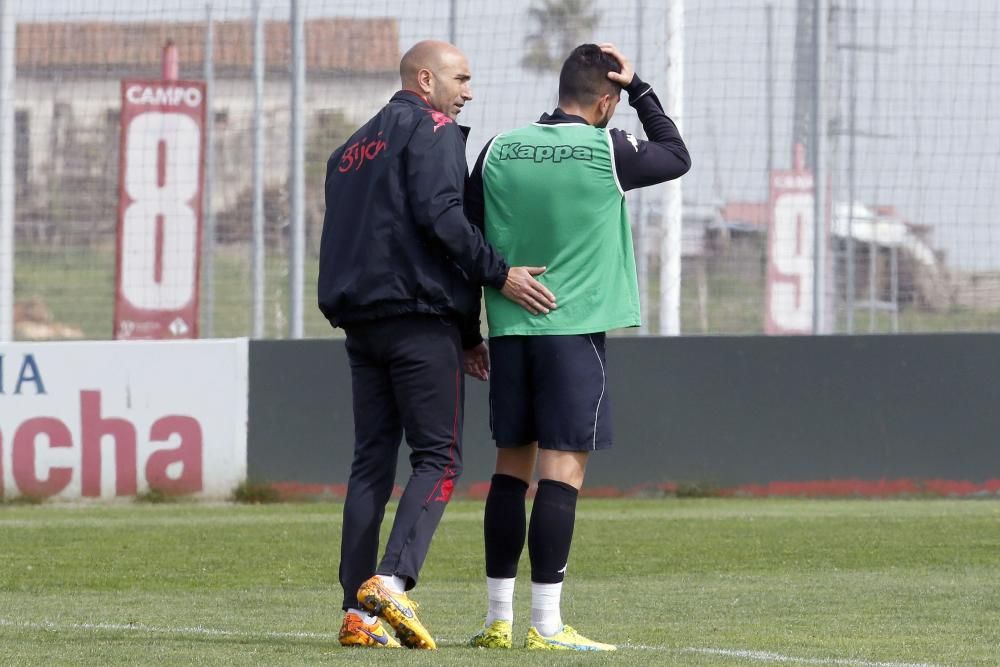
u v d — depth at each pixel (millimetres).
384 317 14070
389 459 14617
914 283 42125
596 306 14164
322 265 14500
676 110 37438
